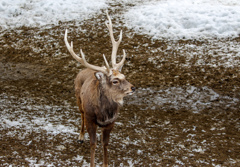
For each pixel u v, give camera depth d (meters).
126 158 19.84
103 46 41.00
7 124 24.09
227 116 25.92
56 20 48.50
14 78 34.34
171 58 37.19
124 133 23.16
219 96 29.22
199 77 32.88
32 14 50.47
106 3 52.69
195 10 46.22
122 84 16.58
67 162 19.22
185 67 35.06
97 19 47.78
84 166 18.81
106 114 17.23
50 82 33.34
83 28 45.72
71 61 37.97
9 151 20.20
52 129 23.52
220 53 37.28
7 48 42.03
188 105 28.02
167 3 50.62
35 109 27.22
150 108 27.67
